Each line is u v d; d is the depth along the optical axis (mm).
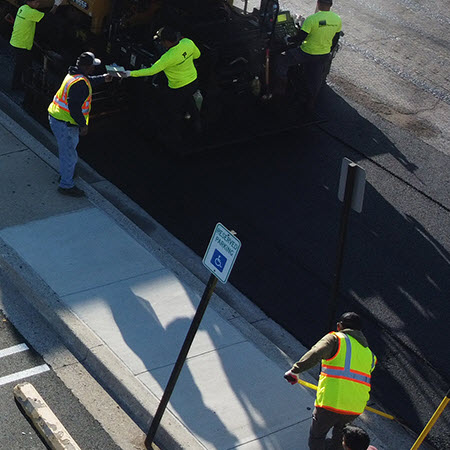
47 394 7691
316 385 8148
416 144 12969
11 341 8203
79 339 8211
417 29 16875
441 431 8039
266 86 12203
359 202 7121
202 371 8055
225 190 11148
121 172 11211
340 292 9641
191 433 7371
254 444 7363
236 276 9641
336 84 14391
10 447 7086
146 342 8305
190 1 11500
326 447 7051
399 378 8578
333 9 17219
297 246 10281
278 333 8914
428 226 11102
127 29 11875
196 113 11422
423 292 9852
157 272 9289
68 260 9242
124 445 7316
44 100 11734
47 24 12562
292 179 11594
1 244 9305
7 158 10805
